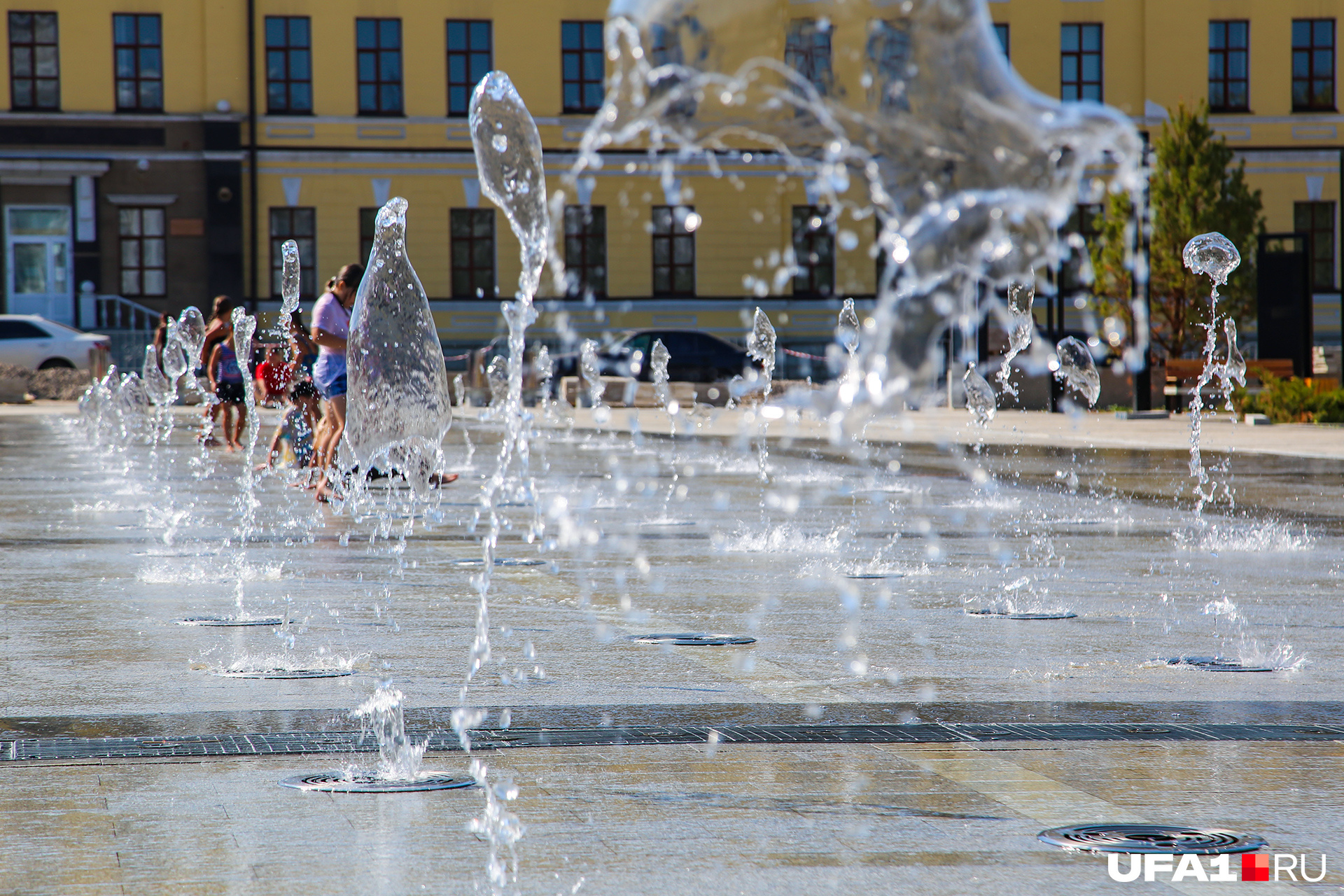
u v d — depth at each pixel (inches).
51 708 243.0
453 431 1267.2
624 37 166.2
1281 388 1212.5
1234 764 211.0
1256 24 1977.1
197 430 1235.2
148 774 204.5
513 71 1935.3
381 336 306.8
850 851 172.4
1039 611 347.9
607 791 196.7
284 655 289.9
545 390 1622.8
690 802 192.1
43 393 1792.6
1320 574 413.1
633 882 161.6
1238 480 730.2
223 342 968.9
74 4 1867.6
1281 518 561.0
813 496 662.5
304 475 771.4
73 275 1875.0
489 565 279.4
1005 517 570.6
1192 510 592.4
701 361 1841.8
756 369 1851.6
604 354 1846.7
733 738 225.5
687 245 1943.9
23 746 219.0
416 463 311.6
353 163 1923.0
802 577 408.5
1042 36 1962.4
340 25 1918.1
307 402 778.2
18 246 1867.6
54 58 1871.3
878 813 187.2
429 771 206.2
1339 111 1989.4
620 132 166.2
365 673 273.3
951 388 1515.7
